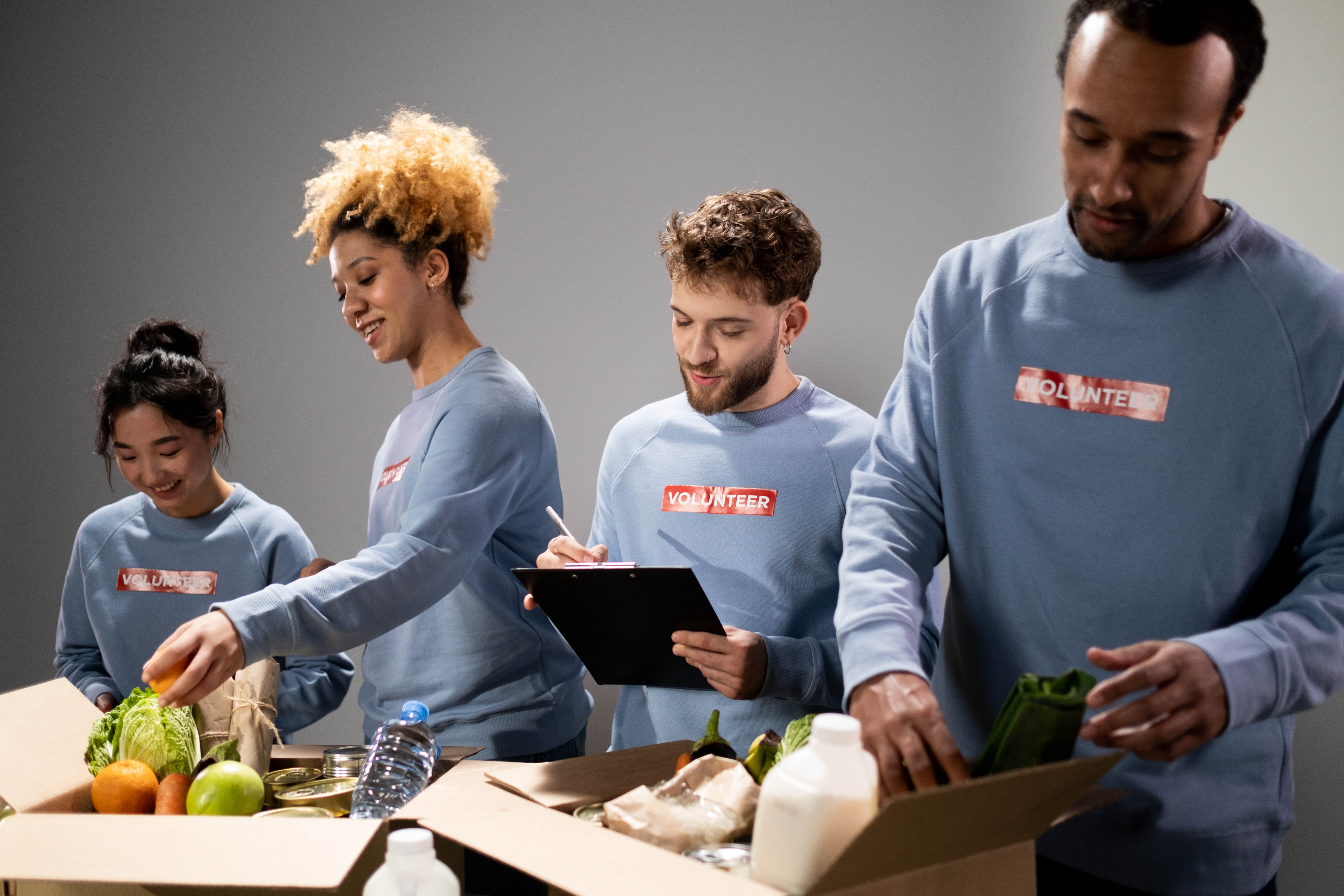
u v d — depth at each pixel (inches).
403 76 86.7
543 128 83.4
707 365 49.2
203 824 33.1
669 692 51.4
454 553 49.5
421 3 86.2
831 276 76.4
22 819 33.6
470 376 54.7
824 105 76.5
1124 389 36.5
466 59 85.1
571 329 82.9
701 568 51.2
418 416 56.4
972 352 40.0
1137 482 36.1
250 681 45.6
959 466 39.8
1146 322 36.5
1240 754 35.9
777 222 48.5
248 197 90.0
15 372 94.3
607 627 44.8
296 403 88.7
